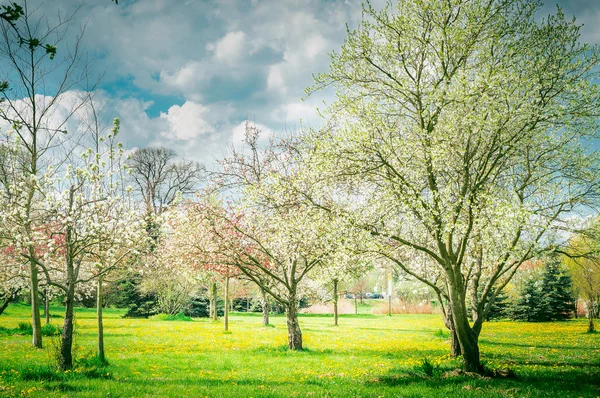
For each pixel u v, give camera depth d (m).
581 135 16.34
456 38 14.23
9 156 17.16
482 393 10.95
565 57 14.68
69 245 14.70
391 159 15.34
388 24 14.94
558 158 16.83
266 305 40.38
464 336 14.58
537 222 14.98
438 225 14.12
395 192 14.99
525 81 13.88
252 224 23.50
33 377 12.63
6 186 16.33
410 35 14.86
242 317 57.06
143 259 20.80
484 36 14.91
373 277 71.69
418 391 11.34
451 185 14.38
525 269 29.80
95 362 15.31
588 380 13.37
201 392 11.18
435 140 14.74
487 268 19.80
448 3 14.51
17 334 25.70
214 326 38.28
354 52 15.80
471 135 14.80
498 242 15.59
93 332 28.95
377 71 16.08
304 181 16.77
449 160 15.62
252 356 19.72
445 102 14.47
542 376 14.10
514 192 16.53
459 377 13.44
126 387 11.55
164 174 59.06
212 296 47.47
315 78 16.41
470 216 14.41
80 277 31.14
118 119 17.09
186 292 51.09
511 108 14.16
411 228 17.42
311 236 18.28
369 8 15.36
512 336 31.31
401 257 21.12
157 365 16.47
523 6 14.91
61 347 14.11
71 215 14.98
